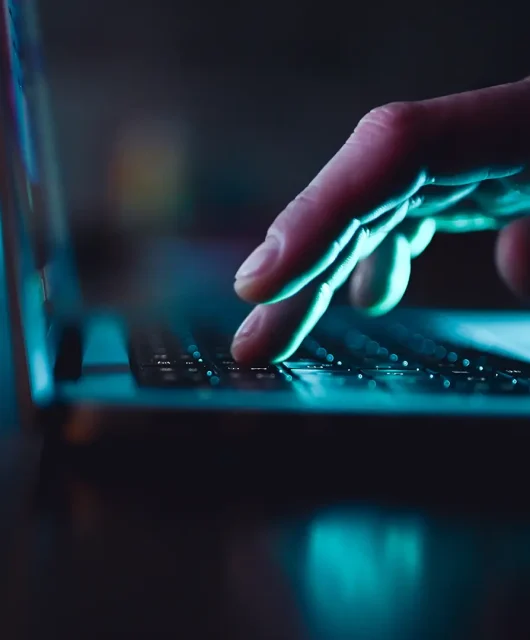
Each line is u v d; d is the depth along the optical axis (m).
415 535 0.30
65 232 0.99
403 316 0.88
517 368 0.48
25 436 0.40
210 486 0.36
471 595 0.25
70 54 1.35
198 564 0.27
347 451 0.38
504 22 1.37
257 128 1.38
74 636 0.21
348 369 0.47
